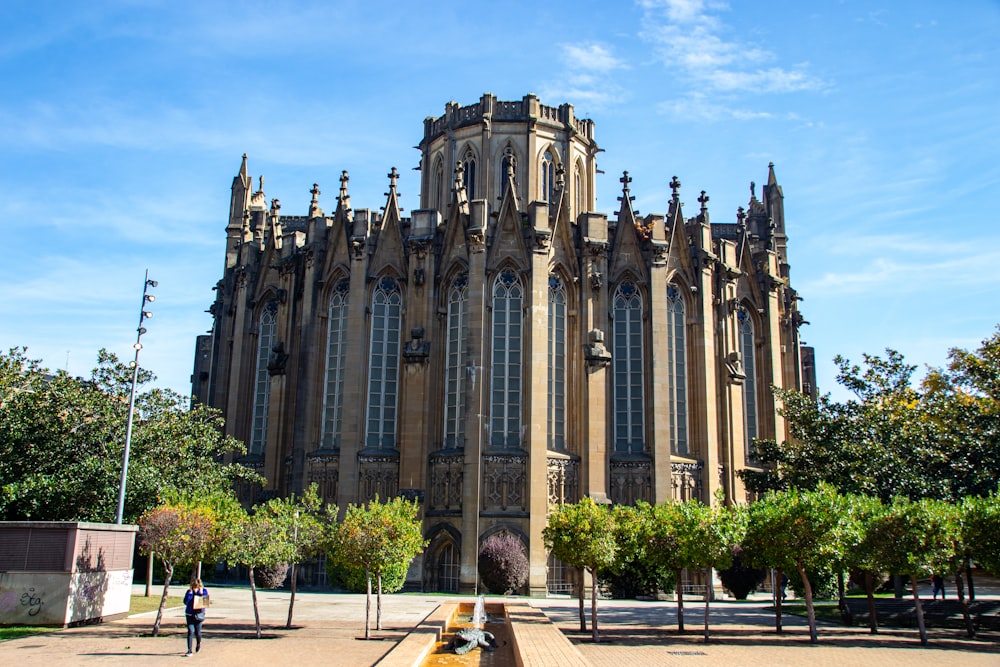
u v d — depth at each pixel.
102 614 31.84
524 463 51.12
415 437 52.59
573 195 66.19
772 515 30.67
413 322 55.03
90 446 40.34
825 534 29.86
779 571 32.12
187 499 33.22
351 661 23.22
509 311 53.97
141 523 29.83
